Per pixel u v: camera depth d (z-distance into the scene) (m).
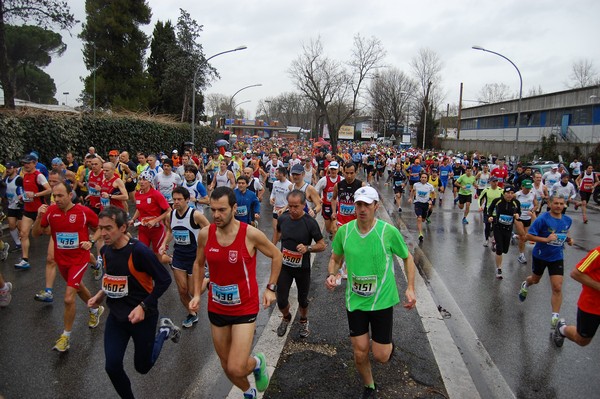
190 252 5.68
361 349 3.99
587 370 4.93
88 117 18.38
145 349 3.92
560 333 5.27
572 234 13.38
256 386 4.05
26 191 8.21
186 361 4.91
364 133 91.25
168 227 6.46
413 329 5.88
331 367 4.80
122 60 33.94
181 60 38.97
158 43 40.50
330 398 4.21
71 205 5.28
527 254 10.48
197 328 5.79
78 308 6.39
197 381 4.52
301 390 4.34
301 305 5.49
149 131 24.66
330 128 51.25
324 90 51.94
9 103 17.44
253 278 3.81
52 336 5.44
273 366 4.81
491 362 5.09
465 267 9.23
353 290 4.03
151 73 40.66
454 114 113.25
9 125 13.32
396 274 8.49
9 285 6.24
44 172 11.03
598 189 21.08
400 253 4.10
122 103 32.47
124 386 3.79
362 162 35.53
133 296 3.89
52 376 4.53
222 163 11.39
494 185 11.19
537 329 6.05
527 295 7.51
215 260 3.69
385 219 14.70
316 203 8.16
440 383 4.55
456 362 4.99
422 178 11.52
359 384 4.47
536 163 25.95
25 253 8.26
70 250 5.27
